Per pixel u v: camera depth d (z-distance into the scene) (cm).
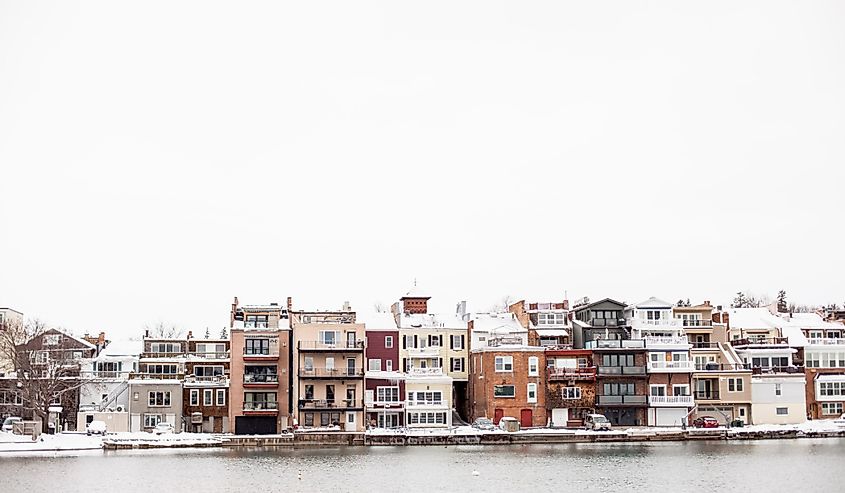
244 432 15300
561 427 15912
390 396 15812
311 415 15288
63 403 15812
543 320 17488
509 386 16000
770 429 15788
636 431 15388
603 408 16150
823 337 18488
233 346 15450
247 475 11638
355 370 15462
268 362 15488
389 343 16488
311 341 15425
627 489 10681
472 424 16150
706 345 17525
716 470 11962
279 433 15375
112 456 13338
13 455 13400
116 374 16462
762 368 17050
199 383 15550
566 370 16088
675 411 16212
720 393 16488
